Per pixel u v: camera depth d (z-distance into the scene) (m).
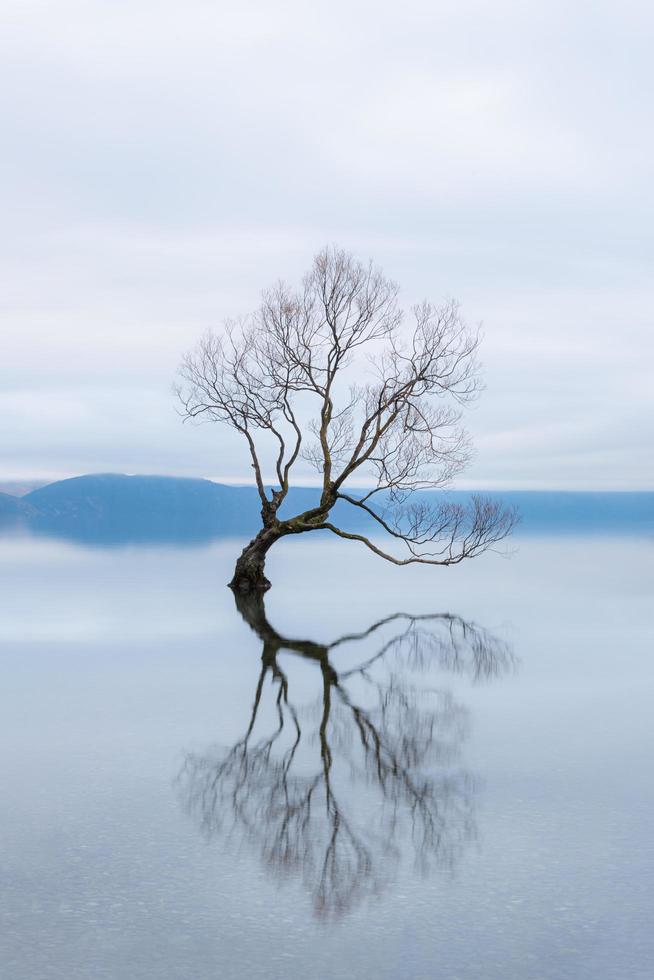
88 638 30.69
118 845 12.87
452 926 10.59
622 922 10.64
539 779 15.85
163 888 11.54
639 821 13.74
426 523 40.72
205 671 25.41
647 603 42.06
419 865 12.22
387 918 10.78
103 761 16.88
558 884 11.62
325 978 9.52
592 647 29.81
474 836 13.23
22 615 36.03
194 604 39.94
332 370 40.94
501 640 31.14
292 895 11.35
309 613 37.69
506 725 19.64
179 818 13.95
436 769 16.45
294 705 21.48
